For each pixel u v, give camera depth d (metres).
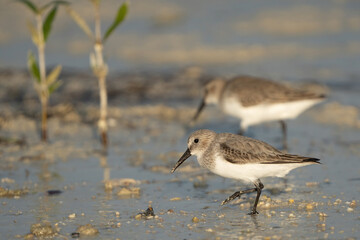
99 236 7.98
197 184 10.77
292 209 9.06
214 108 17.67
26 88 19.58
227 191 10.30
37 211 9.18
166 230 8.20
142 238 7.89
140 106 17.64
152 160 12.53
